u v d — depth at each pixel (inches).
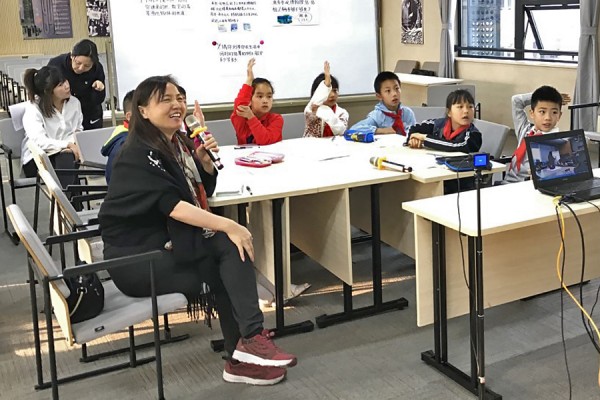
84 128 212.2
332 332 128.0
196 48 213.2
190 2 211.9
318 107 172.9
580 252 121.9
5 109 351.9
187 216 104.1
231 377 110.7
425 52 347.6
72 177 183.2
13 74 339.3
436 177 126.3
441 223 98.5
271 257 126.7
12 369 117.6
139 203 104.0
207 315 111.7
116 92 208.1
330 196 129.0
